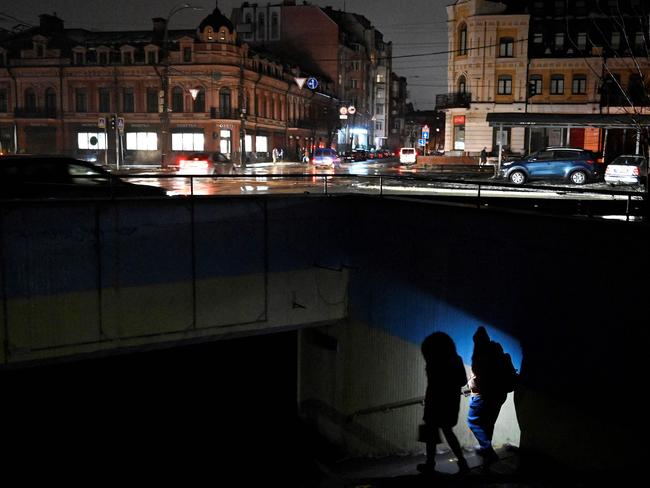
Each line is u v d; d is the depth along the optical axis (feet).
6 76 209.56
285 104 243.19
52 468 54.65
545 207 52.01
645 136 63.00
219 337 48.57
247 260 48.37
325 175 51.42
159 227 44.91
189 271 46.34
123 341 44.65
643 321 28.35
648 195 45.50
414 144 465.88
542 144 184.96
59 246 41.57
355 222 50.65
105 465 55.31
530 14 181.68
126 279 44.06
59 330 42.24
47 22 222.48
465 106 186.60
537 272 34.04
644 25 70.59
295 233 49.80
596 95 177.27
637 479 25.63
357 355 51.72
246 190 81.41
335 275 51.75
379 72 388.37
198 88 198.59
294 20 295.89
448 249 40.70
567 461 32.58
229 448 56.90
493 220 36.86
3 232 39.68
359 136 339.77
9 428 58.85
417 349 44.21
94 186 50.57
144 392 64.75
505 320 36.35
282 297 50.08
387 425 47.88
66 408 61.62
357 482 34.35
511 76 184.14
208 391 64.75
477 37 184.14
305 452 54.75
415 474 35.60
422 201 43.96
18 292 40.47
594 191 33.19
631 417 29.01
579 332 31.68
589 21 178.50
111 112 204.03
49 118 206.49
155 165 193.67
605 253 30.09
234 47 198.59
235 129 200.64
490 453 33.65
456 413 37.35
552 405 33.35
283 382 62.59
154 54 200.03
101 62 202.80
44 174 50.21
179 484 51.90
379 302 48.26
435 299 42.19
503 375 32.99
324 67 297.12
